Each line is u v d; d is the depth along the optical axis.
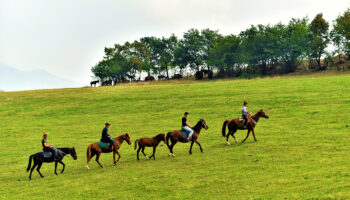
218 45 107.94
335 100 33.00
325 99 34.09
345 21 85.00
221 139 24.47
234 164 17.05
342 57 95.38
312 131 22.80
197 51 120.44
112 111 41.28
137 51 136.25
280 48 94.94
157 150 23.59
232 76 107.12
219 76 109.69
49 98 53.66
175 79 106.06
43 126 35.50
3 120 39.81
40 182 17.64
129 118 36.44
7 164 22.44
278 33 96.12
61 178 18.06
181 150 22.50
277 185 13.10
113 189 15.06
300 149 18.50
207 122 31.19
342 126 23.14
